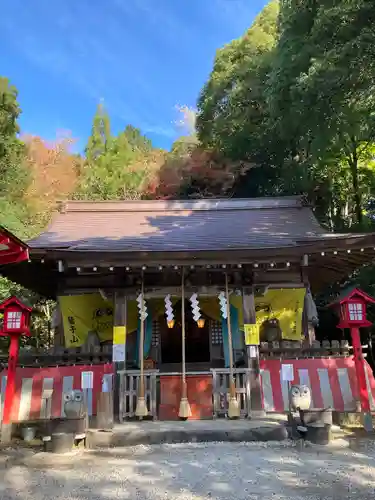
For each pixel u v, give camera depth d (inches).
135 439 229.8
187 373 291.1
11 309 260.2
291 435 234.8
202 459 198.2
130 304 345.4
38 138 1066.7
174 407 284.0
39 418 273.7
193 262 281.3
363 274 496.4
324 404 287.1
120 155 1136.2
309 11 438.9
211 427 243.6
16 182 818.2
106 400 244.1
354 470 177.2
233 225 381.7
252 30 822.5
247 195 874.8
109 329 336.5
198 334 392.5
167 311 301.3
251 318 301.0
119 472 181.5
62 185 999.6
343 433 239.6
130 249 288.5
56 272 338.3
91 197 999.0
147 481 168.7
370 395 290.8
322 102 390.0
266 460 194.2
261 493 152.5
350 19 347.9
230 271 311.0
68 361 296.0
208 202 433.7
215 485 161.9
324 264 340.2
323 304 567.8
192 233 356.5
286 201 431.2
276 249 279.4
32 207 799.7
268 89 527.2
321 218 673.6
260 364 301.4
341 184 676.1
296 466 184.1
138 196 1026.7
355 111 409.4
